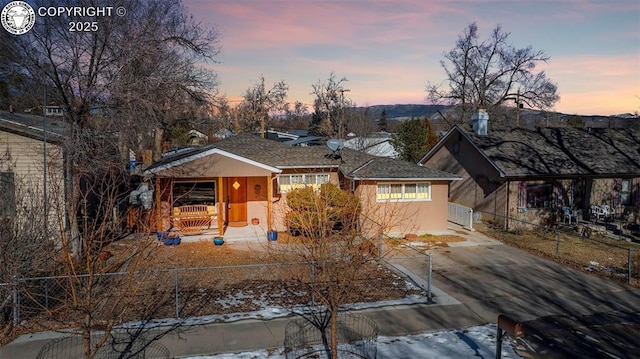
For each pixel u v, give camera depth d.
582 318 10.77
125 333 9.52
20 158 15.61
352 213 9.73
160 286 12.59
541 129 27.39
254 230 19.66
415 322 10.38
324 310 10.92
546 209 23.00
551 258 16.44
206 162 18.09
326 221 8.24
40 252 10.80
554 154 24.25
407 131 37.66
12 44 14.26
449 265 15.41
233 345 9.05
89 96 15.02
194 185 19.05
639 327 10.19
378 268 14.73
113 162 15.15
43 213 13.02
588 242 19.20
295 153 21.78
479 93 49.12
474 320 10.61
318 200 9.72
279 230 20.39
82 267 9.04
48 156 14.11
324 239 8.00
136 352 8.68
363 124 55.34
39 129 15.79
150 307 11.03
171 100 21.53
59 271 10.07
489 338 9.56
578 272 14.68
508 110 51.59
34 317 9.89
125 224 18.89
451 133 26.83
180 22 20.39
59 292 10.67
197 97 24.23
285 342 9.11
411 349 8.95
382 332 9.78
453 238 19.59
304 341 9.20
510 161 22.73
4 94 18.45
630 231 21.83
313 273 10.27
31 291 10.08
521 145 24.77
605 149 25.61
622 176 24.36
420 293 12.40
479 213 23.91
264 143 23.80
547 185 22.98
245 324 10.07
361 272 14.20
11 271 9.71
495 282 13.56
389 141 41.22
